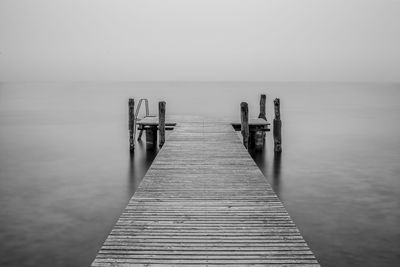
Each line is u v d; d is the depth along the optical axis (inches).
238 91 3506.4
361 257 262.7
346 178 466.9
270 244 172.7
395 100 2208.4
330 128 941.2
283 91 3791.8
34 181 452.8
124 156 586.9
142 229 188.4
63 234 300.8
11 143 714.2
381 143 724.0
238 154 368.5
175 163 331.0
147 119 626.5
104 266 153.1
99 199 386.9
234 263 156.0
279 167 517.7
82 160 563.8
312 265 154.8
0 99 2214.6
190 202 228.4
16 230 307.4
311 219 331.0
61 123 1020.5
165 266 153.5
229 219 201.6
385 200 382.9
